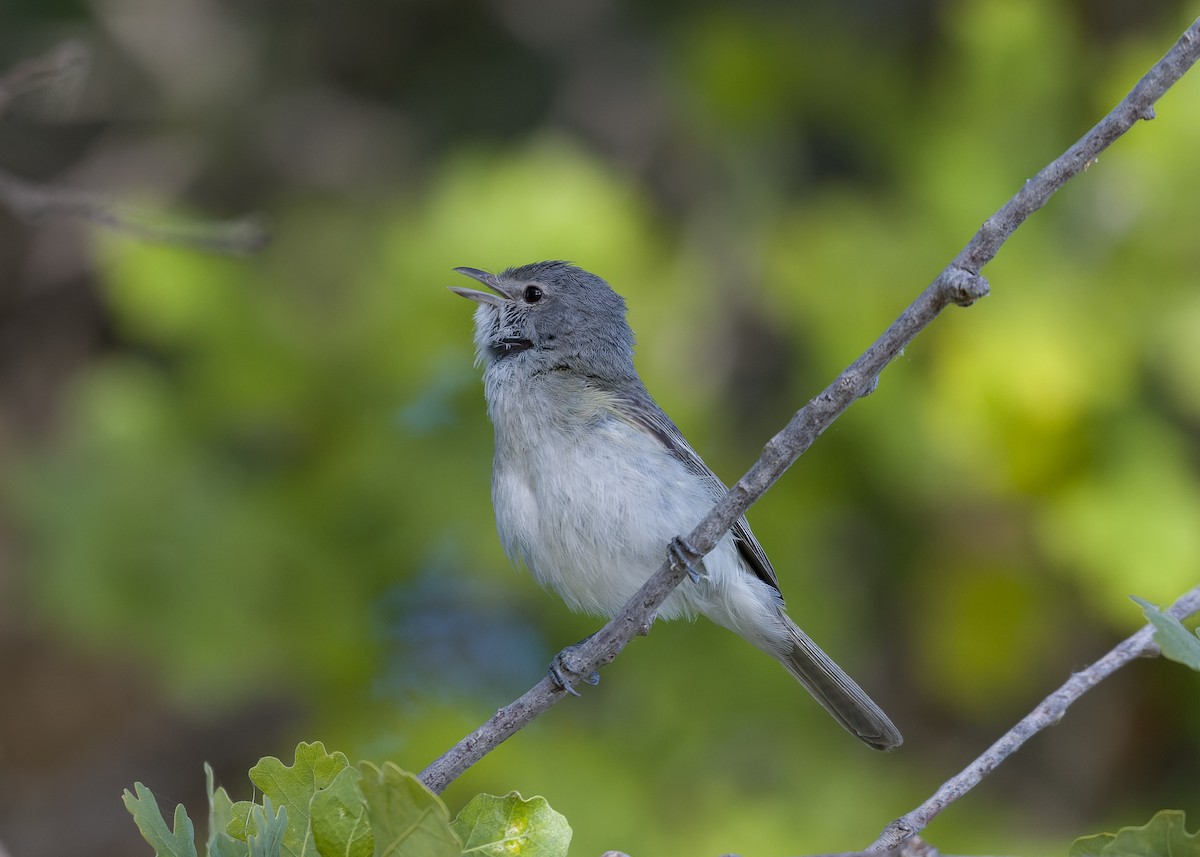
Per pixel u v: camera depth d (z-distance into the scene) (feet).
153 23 48.01
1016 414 36.68
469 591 38.83
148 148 47.83
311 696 38.45
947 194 39.32
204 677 36.86
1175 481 37.11
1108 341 37.06
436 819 15.05
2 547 43.47
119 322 47.70
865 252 39.52
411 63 48.88
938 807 18.92
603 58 48.57
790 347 41.93
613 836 35.63
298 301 40.57
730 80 42.80
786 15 44.88
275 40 49.01
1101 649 40.93
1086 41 43.27
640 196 44.60
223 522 37.24
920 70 44.21
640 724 38.14
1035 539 39.09
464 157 40.63
